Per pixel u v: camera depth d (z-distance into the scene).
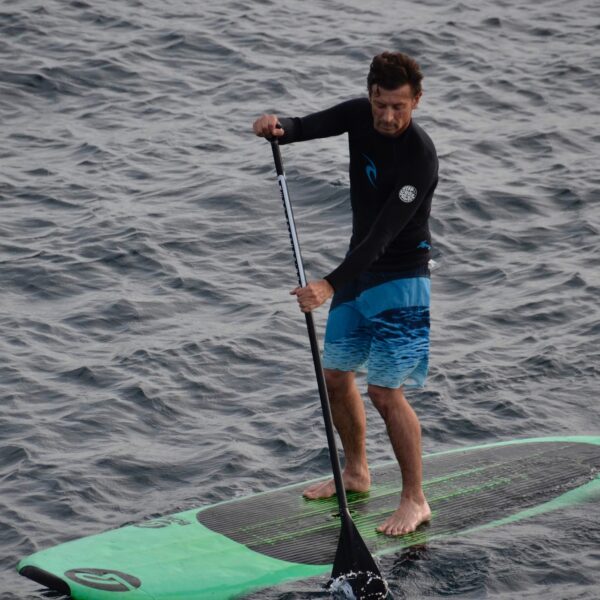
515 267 34.84
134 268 34.47
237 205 39.16
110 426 25.28
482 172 42.31
